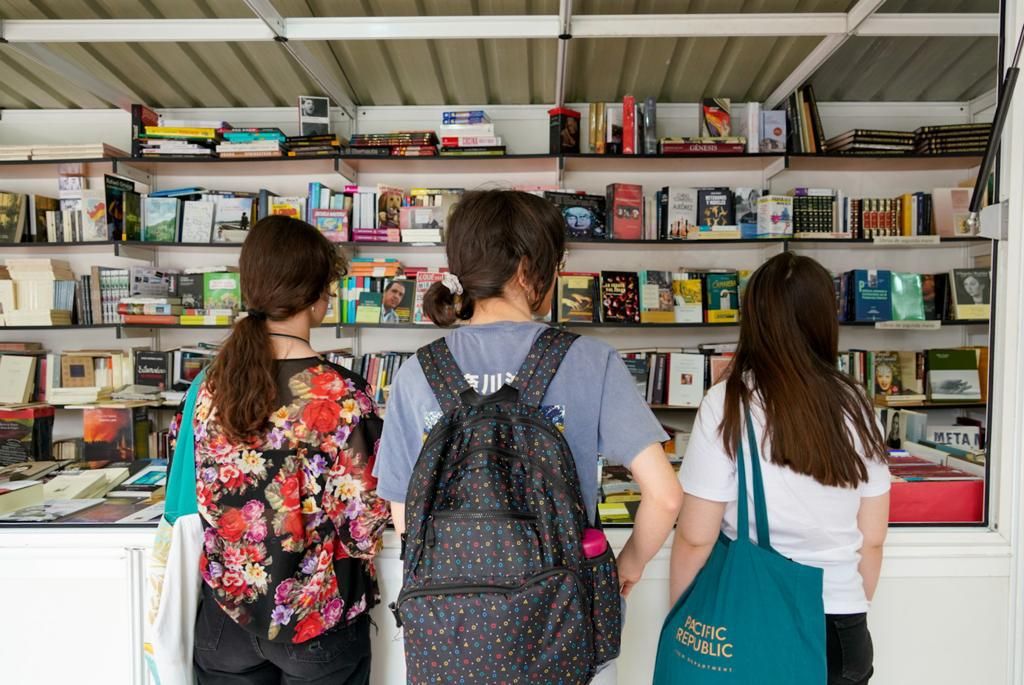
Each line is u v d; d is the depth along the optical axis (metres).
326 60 3.44
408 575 0.84
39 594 1.55
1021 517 1.48
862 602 1.10
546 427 0.86
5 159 3.63
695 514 1.12
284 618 1.08
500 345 0.92
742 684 1.04
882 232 3.68
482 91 3.83
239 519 1.08
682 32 2.54
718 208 3.70
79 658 1.55
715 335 4.04
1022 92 1.41
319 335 4.05
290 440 1.09
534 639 0.80
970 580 1.50
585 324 3.69
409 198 3.75
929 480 1.58
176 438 1.19
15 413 3.46
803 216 3.65
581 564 0.83
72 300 3.75
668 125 3.98
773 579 1.04
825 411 1.04
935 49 3.40
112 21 2.60
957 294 3.67
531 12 3.13
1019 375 1.46
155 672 1.17
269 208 3.75
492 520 0.82
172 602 1.12
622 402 0.91
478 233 0.91
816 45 3.28
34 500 1.75
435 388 0.91
